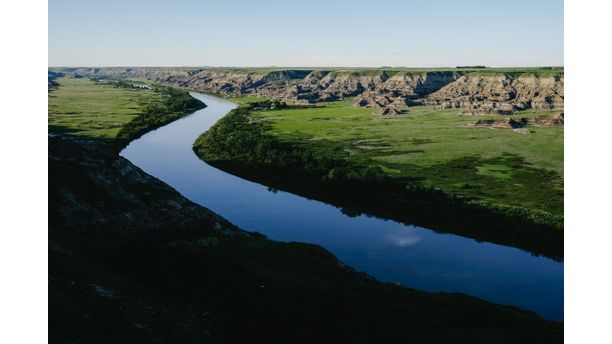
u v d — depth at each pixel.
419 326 41.81
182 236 61.94
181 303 43.62
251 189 108.19
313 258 59.25
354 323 41.34
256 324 40.75
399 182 103.44
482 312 46.34
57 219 58.16
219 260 51.97
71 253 48.41
